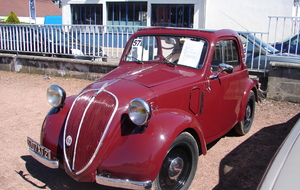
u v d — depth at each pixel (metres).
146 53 4.42
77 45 10.05
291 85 7.18
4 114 6.32
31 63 10.62
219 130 4.40
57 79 9.88
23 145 4.82
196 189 3.69
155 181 3.06
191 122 3.37
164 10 17.52
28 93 8.14
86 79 9.75
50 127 3.55
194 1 16.53
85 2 19.17
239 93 4.83
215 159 4.47
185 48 4.11
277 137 5.31
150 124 3.10
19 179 3.85
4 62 11.13
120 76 3.75
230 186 3.76
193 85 3.73
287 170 2.19
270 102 7.31
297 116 6.38
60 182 3.83
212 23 16.55
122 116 3.12
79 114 3.26
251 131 5.62
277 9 15.09
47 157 3.37
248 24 15.80
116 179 2.95
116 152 3.02
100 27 9.48
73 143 3.19
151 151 2.94
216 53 4.13
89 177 3.10
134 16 18.42
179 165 3.37
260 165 4.30
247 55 8.45
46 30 10.39
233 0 15.91
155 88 3.41
